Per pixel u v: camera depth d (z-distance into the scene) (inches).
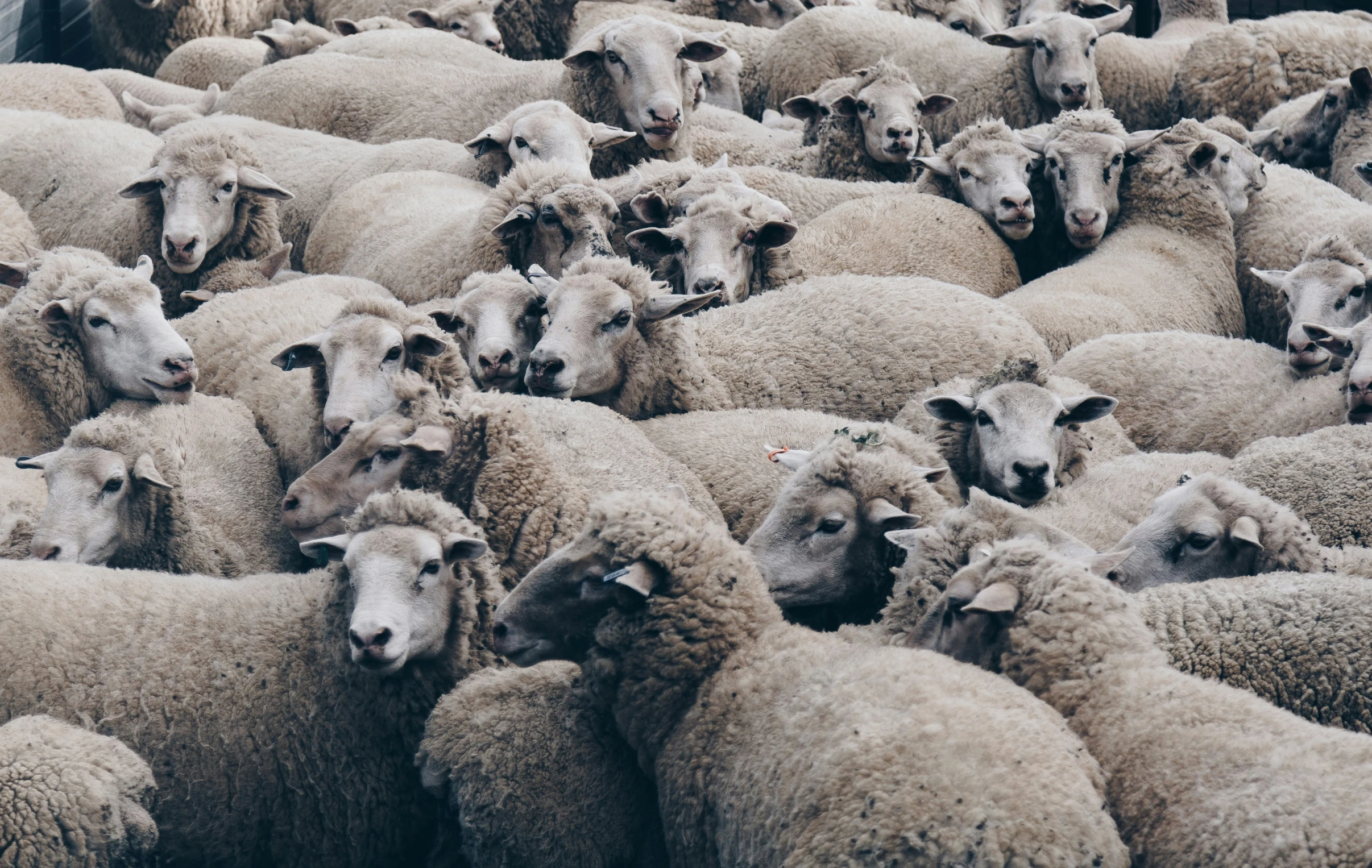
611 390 330.0
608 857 216.8
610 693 216.8
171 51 658.2
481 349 323.3
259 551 303.3
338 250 423.5
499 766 216.1
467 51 551.2
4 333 342.0
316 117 512.7
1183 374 351.9
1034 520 238.4
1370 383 311.9
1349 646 219.6
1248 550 255.6
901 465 259.1
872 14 579.5
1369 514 278.7
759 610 217.6
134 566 287.6
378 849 237.3
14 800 202.4
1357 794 172.2
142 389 335.3
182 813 227.1
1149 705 195.0
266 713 231.6
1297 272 373.1
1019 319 360.8
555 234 373.4
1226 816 178.2
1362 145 462.9
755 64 596.1
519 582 260.7
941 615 221.1
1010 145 429.1
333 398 290.0
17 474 306.0
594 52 448.1
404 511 232.1
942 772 176.2
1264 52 512.7
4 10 635.5
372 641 218.7
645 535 214.4
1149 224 429.4
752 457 304.5
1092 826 174.7
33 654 230.7
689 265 374.3
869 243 401.4
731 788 195.6
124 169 446.9
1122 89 541.0
